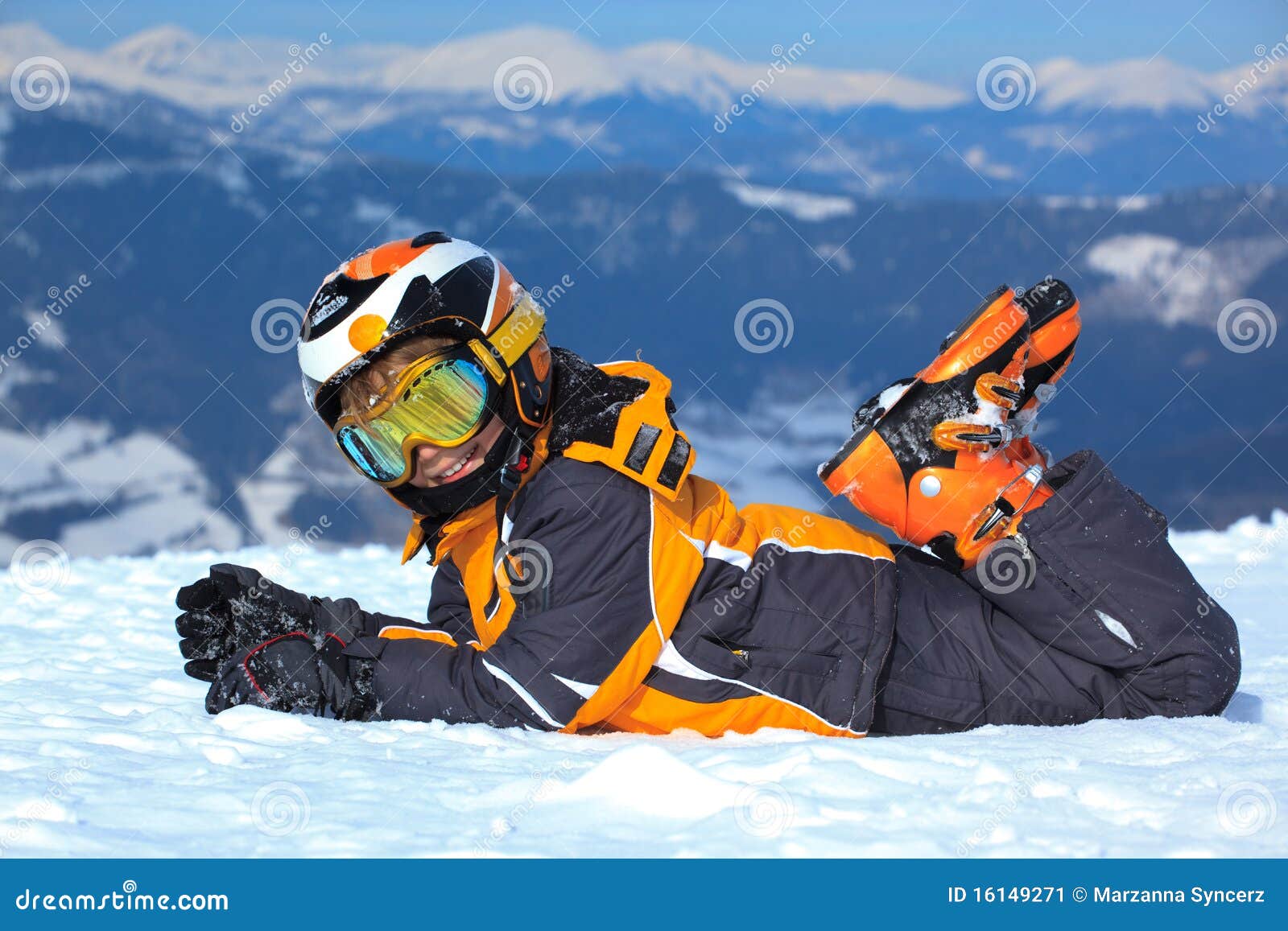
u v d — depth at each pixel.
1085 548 4.04
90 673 5.28
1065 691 4.11
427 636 4.12
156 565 10.07
